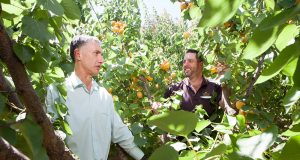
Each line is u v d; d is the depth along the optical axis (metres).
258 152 0.58
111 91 2.83
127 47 3.33
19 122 0.73
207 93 2.79
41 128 0.74
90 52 2.24
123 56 3.09
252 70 2.45
